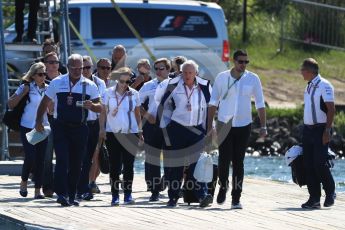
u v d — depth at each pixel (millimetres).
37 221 31359
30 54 58062
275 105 76625
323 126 36344
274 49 90125
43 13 56281
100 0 66250
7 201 37125
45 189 38656
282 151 69125
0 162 47281
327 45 88062
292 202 38219
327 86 36156
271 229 30391
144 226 30734
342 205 37125
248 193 41250
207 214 33938
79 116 35406
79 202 37312
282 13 90250
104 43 65562
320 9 88500
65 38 54656
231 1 96438
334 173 56250
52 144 38844
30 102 37812
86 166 38344
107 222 31547
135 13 66562
